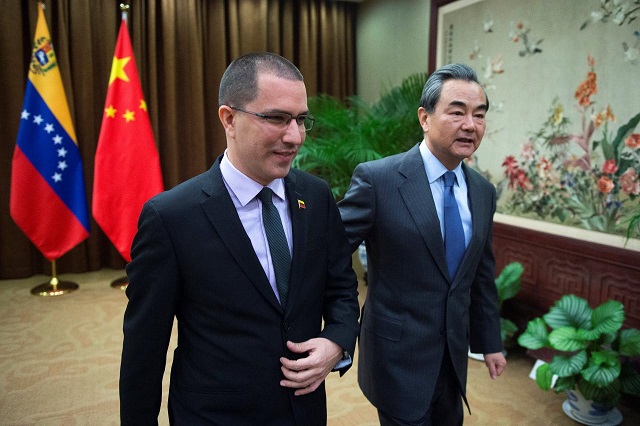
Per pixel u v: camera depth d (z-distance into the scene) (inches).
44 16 144.0
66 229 151.8
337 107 159.6
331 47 196.5
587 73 95.8
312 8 189.5
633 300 90.0
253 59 36.5
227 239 38.5
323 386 45.5
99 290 154.3
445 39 133.5
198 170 179.6
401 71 172.1
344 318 44.2
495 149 120.6
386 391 53.5
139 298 39.0
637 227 88.6
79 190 152.3
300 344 40.3
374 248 55.8
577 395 86.0
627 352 81.4
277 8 186.1
